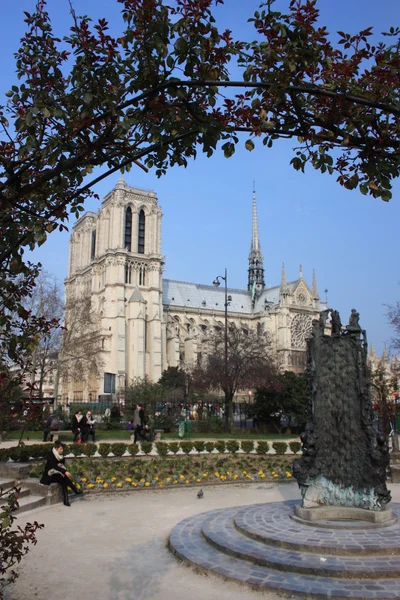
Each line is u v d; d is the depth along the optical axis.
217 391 75.44
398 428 38.47
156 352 110.12
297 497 19.97
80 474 21.70
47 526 15.33
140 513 17.27
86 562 11.90
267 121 7.14
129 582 10.57
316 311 139.50
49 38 7.14
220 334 84.50
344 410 14.07
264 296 147.62
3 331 7.95
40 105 6.44
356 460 13.70
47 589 10.20
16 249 7.22
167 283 138.62
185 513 17.27
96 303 114.69
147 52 6.92
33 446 23.30
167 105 7.08
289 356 128.50
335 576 10.04
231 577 10.34
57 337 63.22
